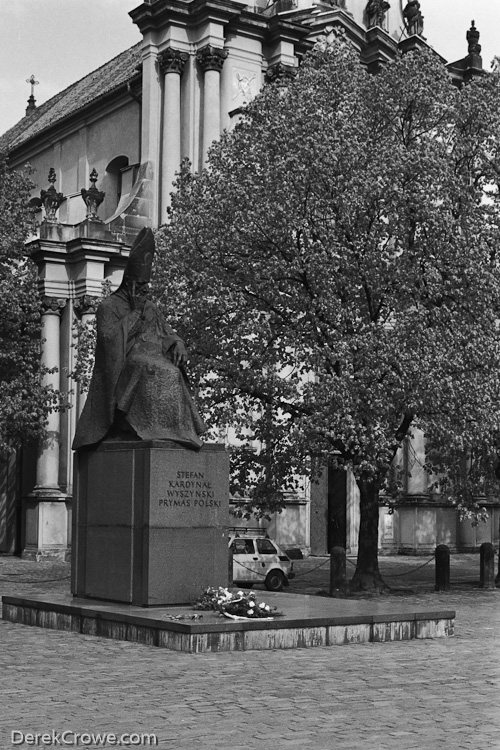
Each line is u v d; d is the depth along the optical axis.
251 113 31.42
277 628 17.11
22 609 20.53
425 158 28.67
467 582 34.91
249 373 28.75
